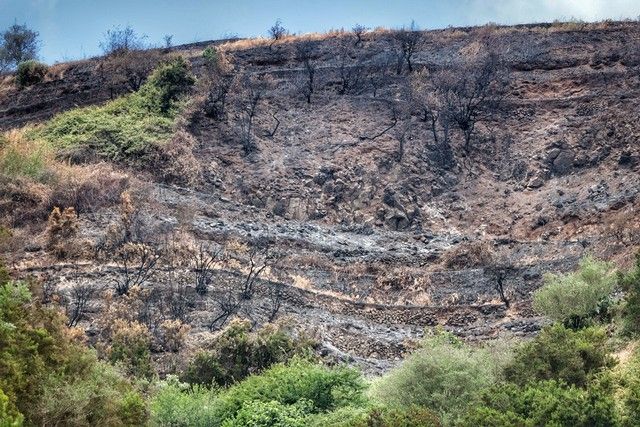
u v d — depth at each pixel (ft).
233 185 230.48
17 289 115.55
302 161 240.12
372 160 240.94
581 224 210.59
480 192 234.79
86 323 163.12
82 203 201.98
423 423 107.76
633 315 136.87
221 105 256.52
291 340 156.15
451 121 254.47
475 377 125.08
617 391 116.06
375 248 210.18
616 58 269.03
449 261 200.75
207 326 167.43
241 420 123.24
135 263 181.88
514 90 264.93
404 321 185.26
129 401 110.11
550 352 123.85
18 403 99.91
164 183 225.97
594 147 238.89
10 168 207.82
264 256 195.31
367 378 153.58
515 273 194.80
